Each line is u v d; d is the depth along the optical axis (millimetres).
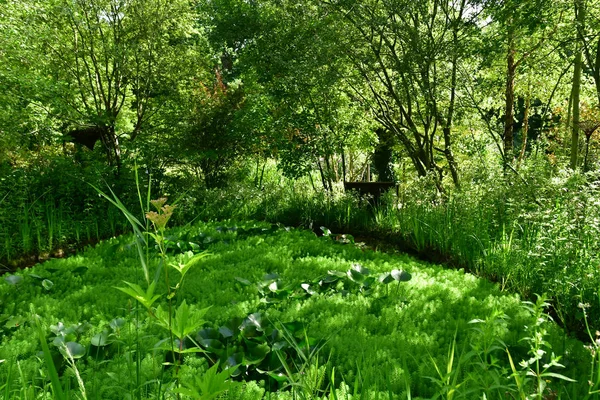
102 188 9156
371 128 11188
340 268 5676
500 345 3385
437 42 8789
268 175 14477
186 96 11578
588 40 7980
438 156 11156
